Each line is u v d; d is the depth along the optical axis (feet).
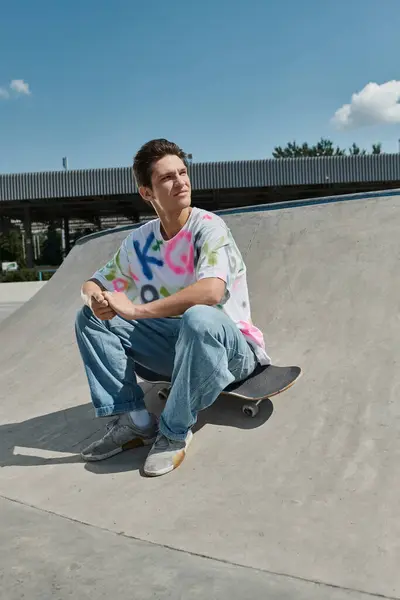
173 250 7.73
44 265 136.26
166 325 7.63
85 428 8.70
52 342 14.02
